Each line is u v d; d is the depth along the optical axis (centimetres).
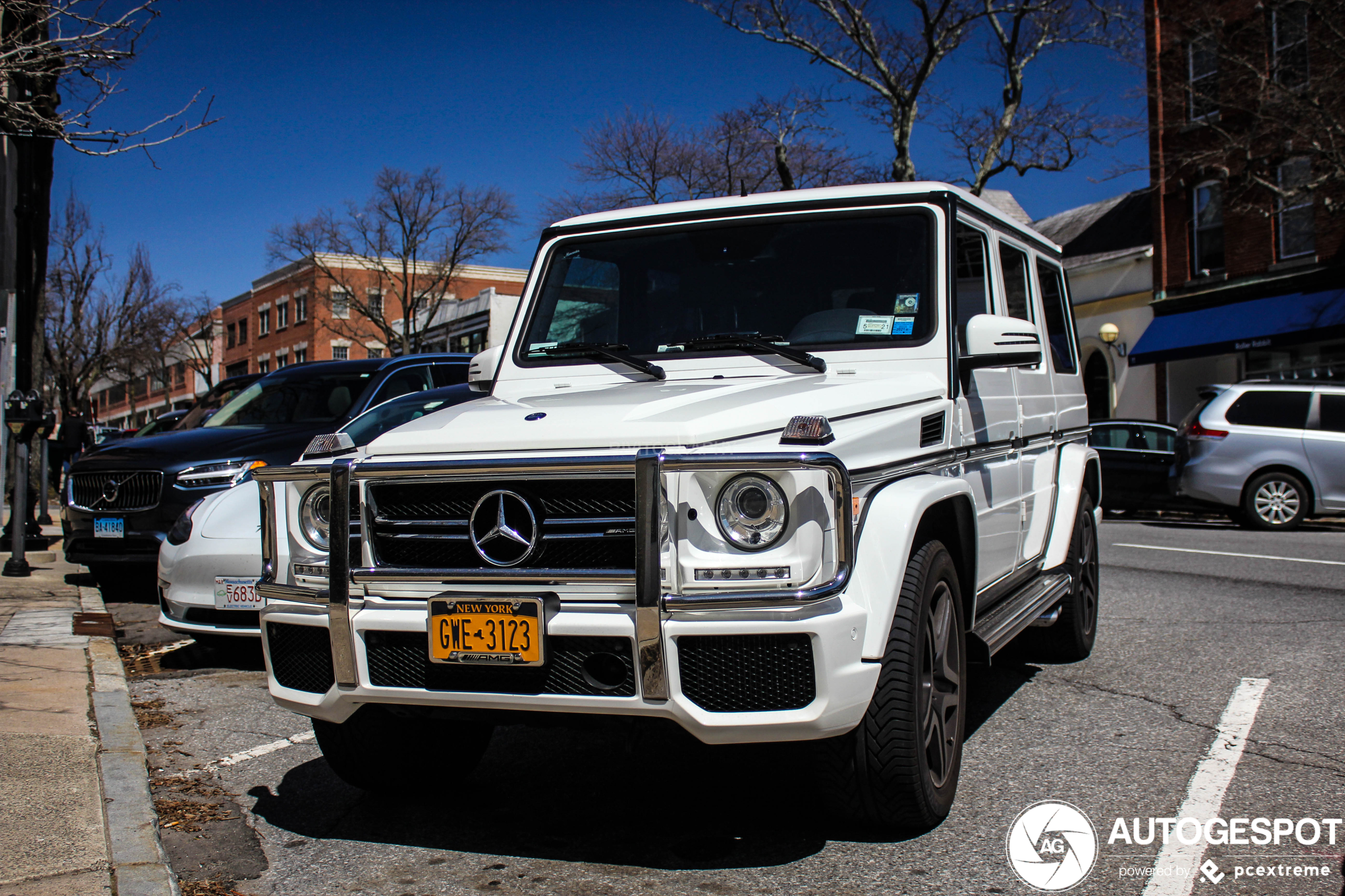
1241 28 2070
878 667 313
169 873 322
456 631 310
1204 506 1473
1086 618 602
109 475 864
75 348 3894
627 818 376
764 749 453
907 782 330
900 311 412
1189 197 2350
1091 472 616
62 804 380
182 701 564
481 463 312
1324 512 1342
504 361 455
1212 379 2305
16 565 1034
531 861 338
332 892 318
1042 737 459
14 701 525
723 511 297
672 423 308
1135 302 2489
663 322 441
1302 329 2000
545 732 493
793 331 421
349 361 997
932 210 425
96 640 697
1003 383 470
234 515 659
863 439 328
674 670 294
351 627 329
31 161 1320
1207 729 462
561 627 301
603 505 307
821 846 344
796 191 453
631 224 464
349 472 331
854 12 2286
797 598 288
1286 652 607
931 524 372
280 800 405
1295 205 2020
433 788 408
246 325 6178
